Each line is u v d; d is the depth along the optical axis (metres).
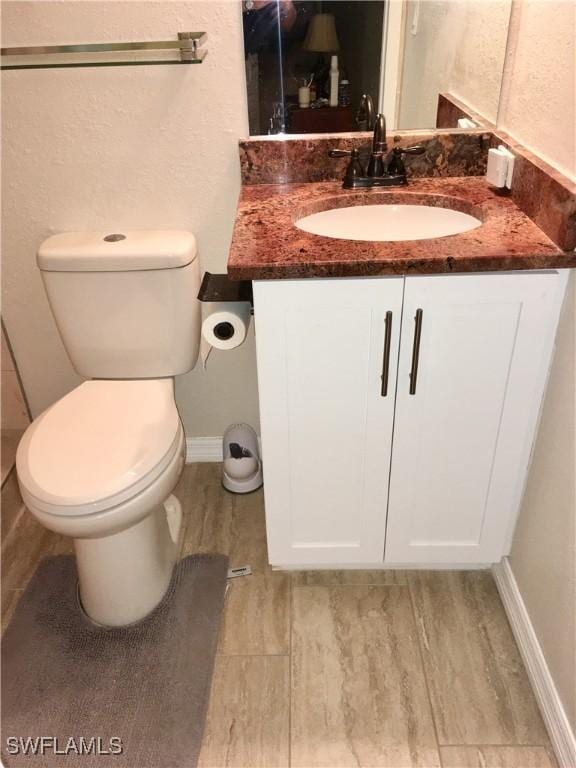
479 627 1.47
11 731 1.28
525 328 1.19
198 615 1.50
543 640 1.30
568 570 1.18
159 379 1.63
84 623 1.49
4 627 1.50
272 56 1.40
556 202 1.11
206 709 1.31
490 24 1.42
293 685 1.36
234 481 1.87
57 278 1.49
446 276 1.13
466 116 1.50
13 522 1.80
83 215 1.59
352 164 1.45
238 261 1.10
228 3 1.35
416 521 1.46
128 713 1.30
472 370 1.24
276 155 1.49
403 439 1.33
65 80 1.41
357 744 1.25
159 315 1.54
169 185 1.56
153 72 1.41
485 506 1.43
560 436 1.21
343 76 1.43
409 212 1.43
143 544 1.44
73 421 1.42
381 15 1.38
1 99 1.43
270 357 1.22
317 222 1.41
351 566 1.61
